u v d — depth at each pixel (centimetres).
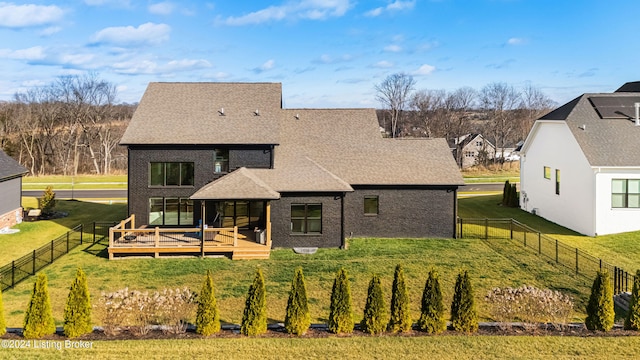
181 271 1927
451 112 9700
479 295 1602
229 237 2325
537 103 10225
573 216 2662
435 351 1132
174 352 1118
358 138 2755
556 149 2861
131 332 1241
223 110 2672
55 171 7944
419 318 1373
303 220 2358
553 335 1227
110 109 8425
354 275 1859
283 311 1471
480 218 3055
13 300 1566
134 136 2480
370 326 1242
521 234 2575
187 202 2539
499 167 7506
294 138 2725
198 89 2798
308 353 1120
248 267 1991
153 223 2533
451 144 9294
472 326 1253
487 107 9425
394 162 2617
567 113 2791
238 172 2344
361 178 2505
